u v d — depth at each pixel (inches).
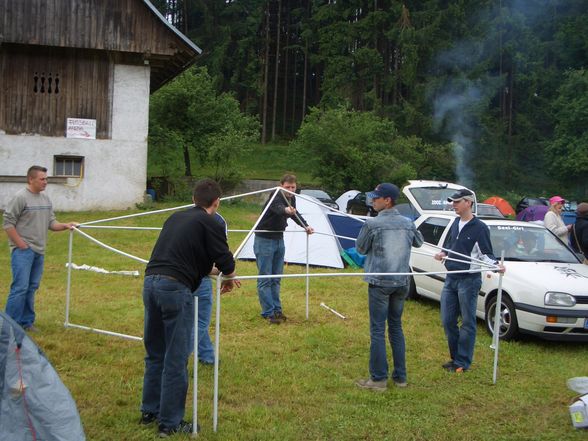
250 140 1240.8
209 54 2210.9
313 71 2479.1
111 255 483.5
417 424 188.2
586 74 1656.0
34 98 783.1
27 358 141.9
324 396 208.7
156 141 1133.7
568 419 196.7
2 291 339.6
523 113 1979.6
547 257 319.6
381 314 216.7
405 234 217.8
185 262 168.9
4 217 251.3
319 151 1201.4
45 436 138.5
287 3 2379.4
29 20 757.3
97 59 797.2
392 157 1198.9
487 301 302.4
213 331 283.7
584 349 283.3
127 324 288.2
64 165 799.7
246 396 206.2
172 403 170.9
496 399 212.8
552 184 1820.9
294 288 392.5
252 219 750.5
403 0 1838.1
